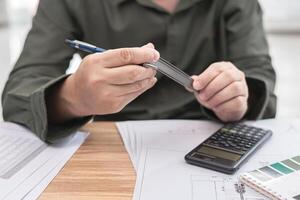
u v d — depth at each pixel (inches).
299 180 18.5
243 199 17.8
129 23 35.0
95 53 23.3
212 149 22.6
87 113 25.3
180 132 26.5
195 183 19.2
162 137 25.5
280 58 72.6
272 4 71.0
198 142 24.5
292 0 70.5
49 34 34.5
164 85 34.2
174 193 18.3
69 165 21.4
